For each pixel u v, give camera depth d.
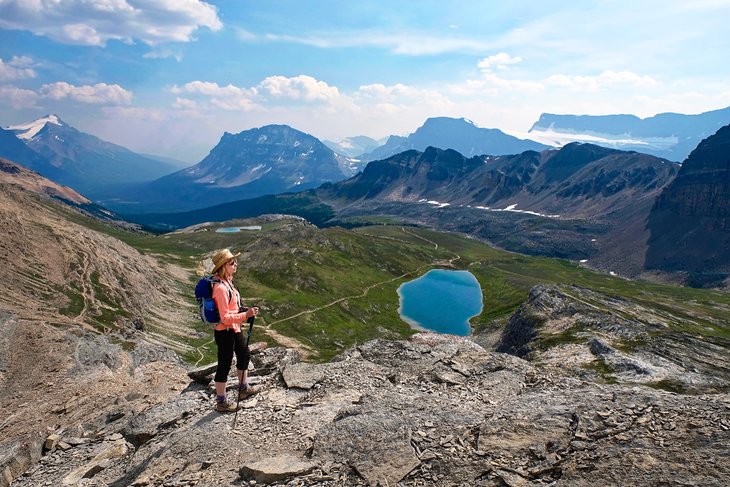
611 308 178.00
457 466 9.55
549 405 11.43
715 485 7.45
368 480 9.51
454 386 14.73
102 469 12.36
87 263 184.00
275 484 9.75
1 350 62.09
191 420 13.27
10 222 186.50
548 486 8.56
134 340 95.81
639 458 8.55
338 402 13.57
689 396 10.61
